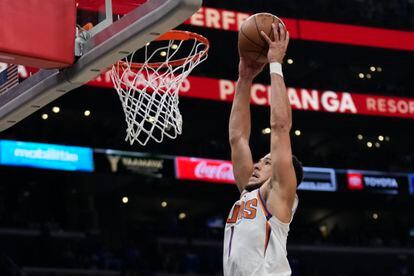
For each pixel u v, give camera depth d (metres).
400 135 28.67
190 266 23.06
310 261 25.78
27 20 5.36
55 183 24.64
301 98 24.20
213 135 28.59
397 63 26.73
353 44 24.50
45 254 21.86
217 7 23.72
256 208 4.69
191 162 23.55
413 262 26.92
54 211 24.56
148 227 25.00
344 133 28.28
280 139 4.66
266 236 4.61
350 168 26.14
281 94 4.74
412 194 26.25
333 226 30.09
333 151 30.30
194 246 24.47
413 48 25.23
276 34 4.97
